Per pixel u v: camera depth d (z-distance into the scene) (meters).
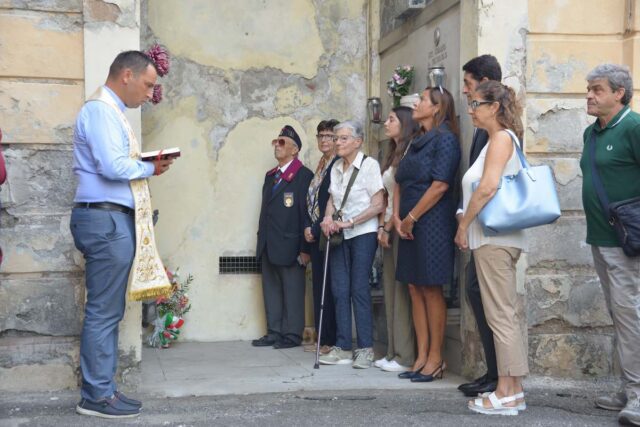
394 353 5.67
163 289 4.38
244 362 5.87
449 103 5.21
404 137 5.58
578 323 5.28
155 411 4.42
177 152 4.42
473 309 4.70
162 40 6.68
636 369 4.28
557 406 4.56
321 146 6.39
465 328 5.27
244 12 6.86
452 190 5.16
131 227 4.32
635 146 4.25
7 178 4.71
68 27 4.77
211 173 6.79
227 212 6.83
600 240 4.42
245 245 6.86
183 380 5.22
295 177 6.55
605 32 5.30
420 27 6.15
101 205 4.21
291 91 6.96
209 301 6.79
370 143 7.06
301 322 6.57
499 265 4.29
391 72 6.79
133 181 4.29
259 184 6.89
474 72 4.66
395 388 5.02
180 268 6.73
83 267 4.81
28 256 4.75
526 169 4.23
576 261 5.29
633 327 4.29
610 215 4.28
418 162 5.14
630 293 4.31
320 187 6.25
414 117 5.33
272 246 6.50
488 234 4.28
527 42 5.24
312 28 7.00
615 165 4.34
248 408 4.50
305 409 4.47
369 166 5.72
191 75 6.74
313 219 6.33
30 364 4.74
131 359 4.87
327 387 5.04
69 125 4.79
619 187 4.34
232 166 6.84
